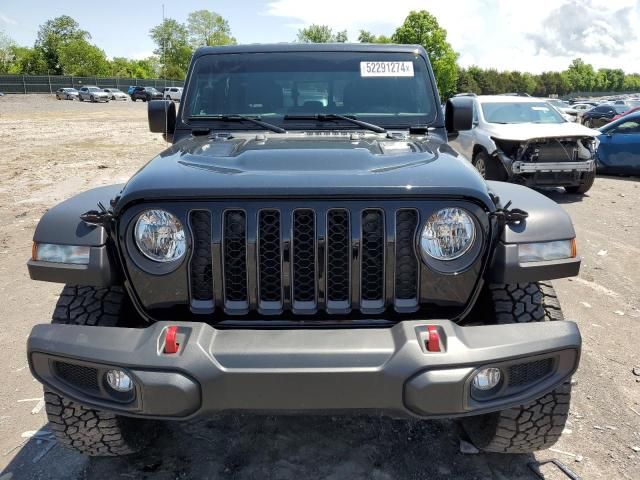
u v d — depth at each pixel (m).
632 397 3.21
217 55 3.48
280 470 2.61
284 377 1.88
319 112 3.36
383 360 1.90
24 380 3.39
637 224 7.34
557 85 102.56
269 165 2.26
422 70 3.46
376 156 2.41
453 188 2.08
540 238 2.24
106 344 1.97
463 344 1.94
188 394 1.90
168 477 2.57
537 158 8.53
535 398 2.05
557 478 2.54
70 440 2.42
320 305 2.12
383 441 2.82
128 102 51.81
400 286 2.15
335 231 2.11
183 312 2.16
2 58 81.00
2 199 8.54
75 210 2.33
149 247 2.11
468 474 2.57
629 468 2.61
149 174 2.21
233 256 2.12
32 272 2.25
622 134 11.23
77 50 79.50
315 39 58.78
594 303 4.63
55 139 17.75
